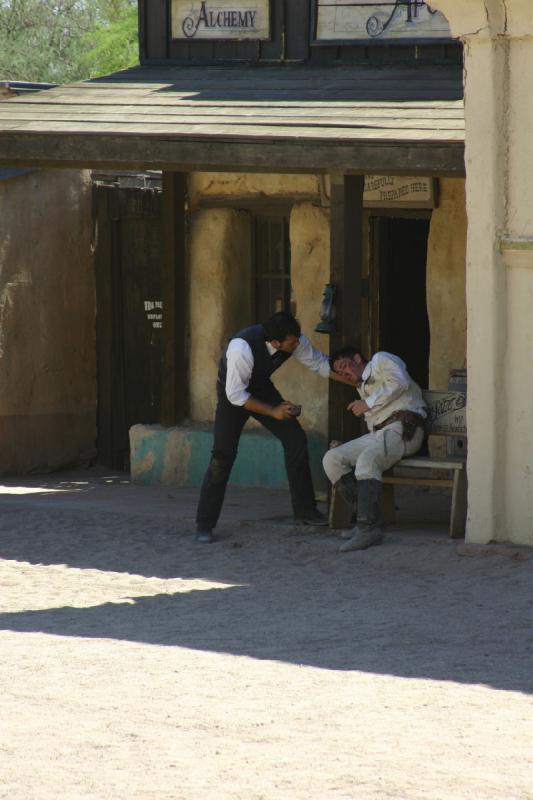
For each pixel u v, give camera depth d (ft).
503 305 101.86
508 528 102.68
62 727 63.77
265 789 54.75
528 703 67.46
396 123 110.52
